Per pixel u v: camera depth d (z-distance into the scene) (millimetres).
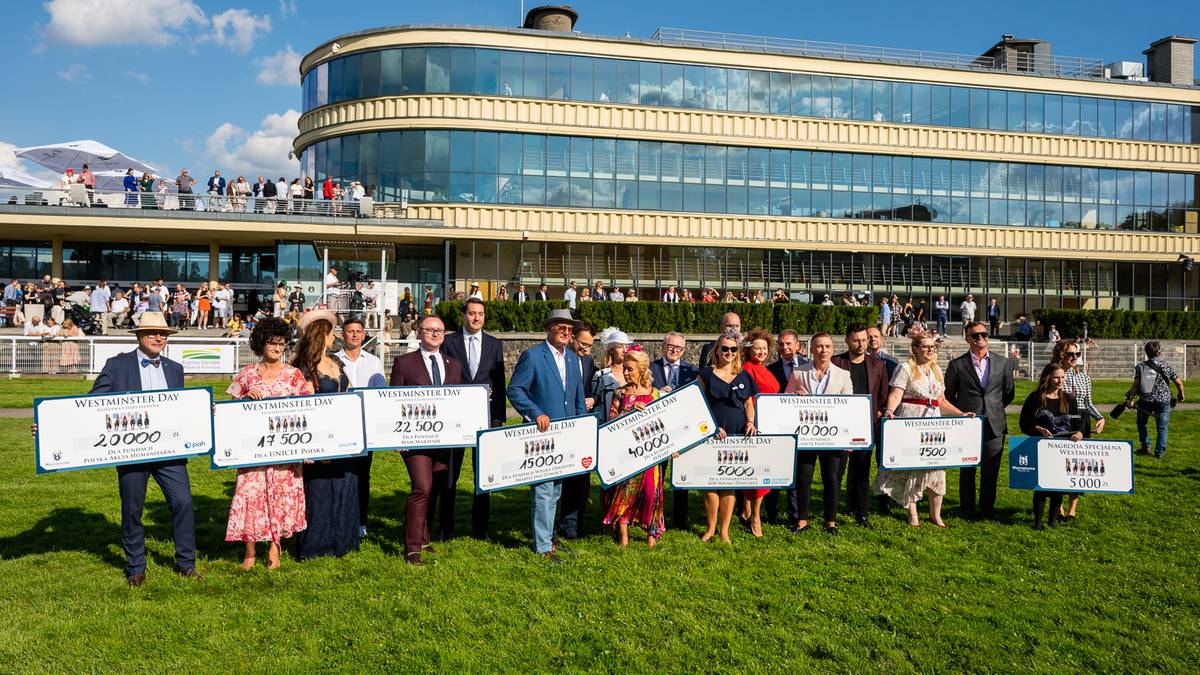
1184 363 27641
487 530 7586
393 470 10344
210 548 6871
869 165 35156
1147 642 5195
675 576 6285
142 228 29031
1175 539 7492
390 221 30344
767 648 5035
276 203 29828
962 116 36000
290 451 6348
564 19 34906
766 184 34062
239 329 26578
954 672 4793
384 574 6250
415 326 25656
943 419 7828
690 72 33312
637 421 7062
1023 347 26266
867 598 5883
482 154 31328
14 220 27969
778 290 34250
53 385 18641
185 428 6094
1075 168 37281
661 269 33406
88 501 8305
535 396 6988
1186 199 38438
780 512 8531
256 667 4691
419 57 31094
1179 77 39250
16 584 5902
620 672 4699
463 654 4863
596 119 32312
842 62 34688
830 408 7551
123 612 5422
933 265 35906
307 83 33406
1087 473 7770
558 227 32000
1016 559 6848
